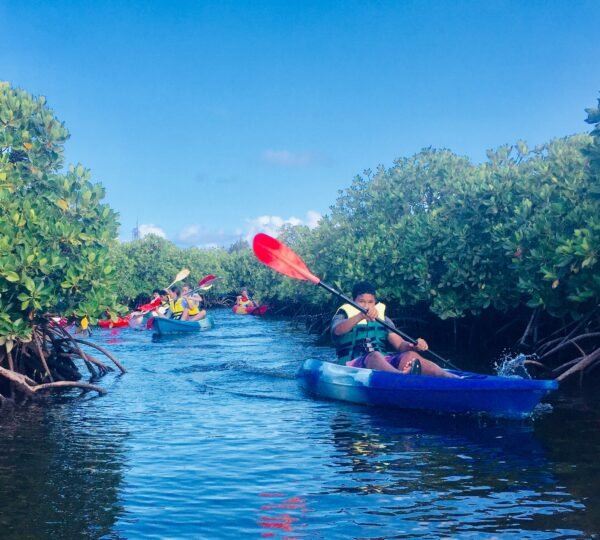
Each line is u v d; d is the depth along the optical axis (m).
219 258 42.19
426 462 4.57
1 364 8.12
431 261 12.66
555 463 4.45
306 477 4.27
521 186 11.04
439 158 18.14
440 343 14.03
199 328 18.98
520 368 8.91
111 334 18.12
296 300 24.70
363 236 17.97
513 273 10.55
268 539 3.25
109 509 3.71
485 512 3.54
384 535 3.26
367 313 7.27
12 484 4.19
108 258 8.61
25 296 7.26
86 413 6.66
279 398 7.40
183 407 6.92
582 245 7.78
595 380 8.20
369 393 6.81
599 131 7.84
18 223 7.53
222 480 4.23
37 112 9.20
